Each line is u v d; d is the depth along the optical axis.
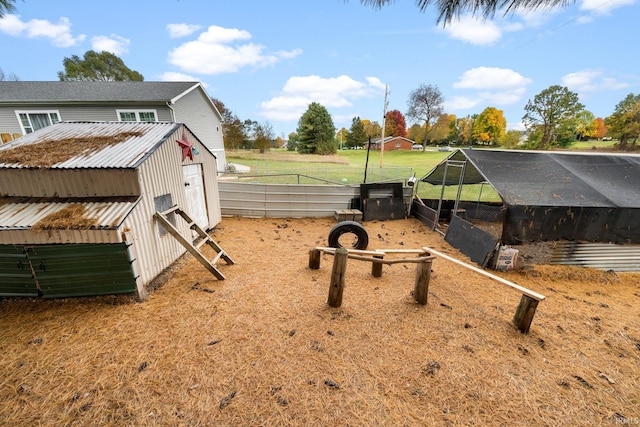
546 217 5.02
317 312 3.77
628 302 4.48
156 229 4.65
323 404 2.40
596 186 5.52
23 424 2.18
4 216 3.60
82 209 3.79
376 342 3.19
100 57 38.09
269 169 21.25
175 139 5.51
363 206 9.38
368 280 4.87
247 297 4.14
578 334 3.48
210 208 7.49
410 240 7.44
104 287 3.90
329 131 40.44
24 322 3.41
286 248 6.52
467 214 9.81
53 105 14.05
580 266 5.63
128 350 2.97
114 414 2.27
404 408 2.38
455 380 2.68
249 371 2.73
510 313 3.90
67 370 2.69
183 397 2.44
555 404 2.46
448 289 4.59
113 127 5.71
